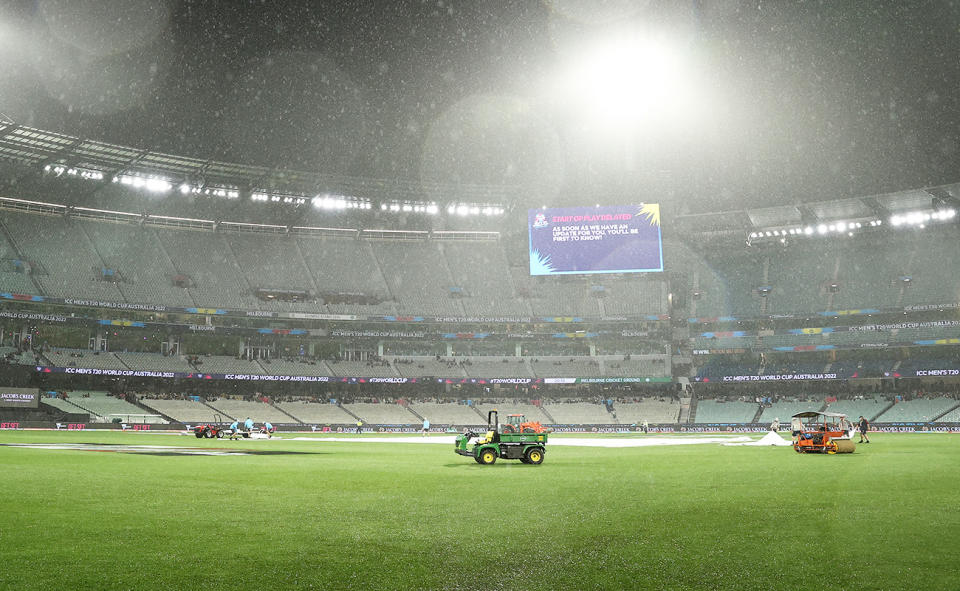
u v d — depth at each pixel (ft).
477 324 285.23
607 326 287.69
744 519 36.73
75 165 232.32
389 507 40.75
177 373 241.96
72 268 241.96
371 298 282.15
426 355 290.76
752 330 281.33
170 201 271.08
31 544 28.68
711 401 273.13
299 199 275.80
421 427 254.47
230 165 242.78
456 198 288.71
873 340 263.29
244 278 272.51
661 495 47.06
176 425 218.18
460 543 30.19
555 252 265.13
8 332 233.55
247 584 23.40
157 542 29.58
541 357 293.02
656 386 286.66
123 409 224.53
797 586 23.68
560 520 36.35
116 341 255.09
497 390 288.92
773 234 283.18
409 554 28.02
